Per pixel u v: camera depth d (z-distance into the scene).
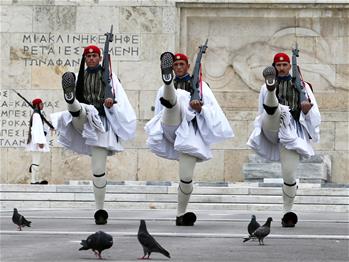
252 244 17.70
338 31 41.50
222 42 41.69
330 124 41.19
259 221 24.45
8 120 41.34
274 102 22.16
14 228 21.48
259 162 39.31
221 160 41.03
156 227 21.88
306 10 41.34
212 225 22.64
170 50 41.22
